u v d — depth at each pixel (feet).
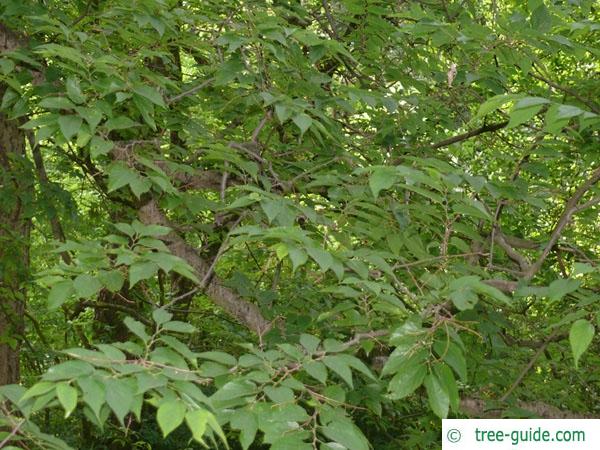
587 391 18.98
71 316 35.01
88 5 15.17
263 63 14.32
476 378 17.28
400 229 13.24
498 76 16.26
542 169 13.96
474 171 22.90
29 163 20.90
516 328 18.22
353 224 15.10
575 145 16.37
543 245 14.20
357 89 14.85
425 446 19.36
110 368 6.82
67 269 9.57
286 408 7.74
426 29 13.58
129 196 22.45
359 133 18.56
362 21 17.24
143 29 15.67
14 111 13.61
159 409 6.17
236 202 10.64
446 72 18.81
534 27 13.24
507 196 12.96
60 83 14.65
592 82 16.75
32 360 31.86
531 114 7.55
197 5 18.01
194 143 16.02
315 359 8.64
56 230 23.65
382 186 9.29
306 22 19.20
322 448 7.46
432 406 8.66
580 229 20.15
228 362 8.23
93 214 26.96
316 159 17.81
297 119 12.23
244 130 19.27
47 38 16.26
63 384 6.15
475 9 19.39
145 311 30.73
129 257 9.34
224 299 16.42
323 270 8.62
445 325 9.03
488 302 15.03
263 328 16.17
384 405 20.10
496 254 16.14
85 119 10.84
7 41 15.29
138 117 16.71
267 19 14.15
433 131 19.85
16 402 6.85
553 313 17.84
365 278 9.74
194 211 14.39
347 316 11.18
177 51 21.08
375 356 14.56
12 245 23.34
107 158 19.56
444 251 11.42
